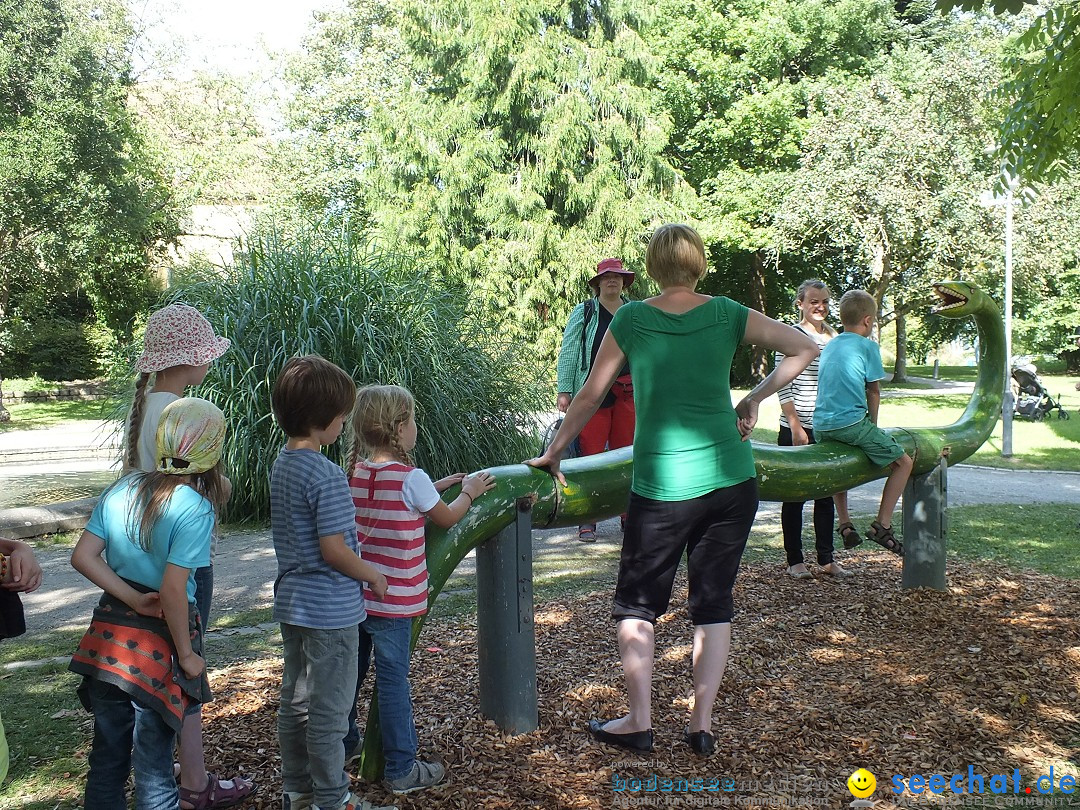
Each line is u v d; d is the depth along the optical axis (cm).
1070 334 3594
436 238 2258
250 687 381
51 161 1948
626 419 676
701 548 309
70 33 2031
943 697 360
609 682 375
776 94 2608
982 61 1962
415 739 286
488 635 329
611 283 680
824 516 553
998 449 1391
